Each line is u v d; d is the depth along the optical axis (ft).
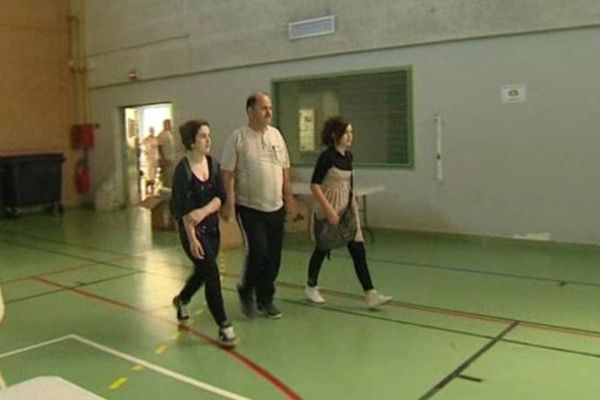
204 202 12.63
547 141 21.68
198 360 12.21
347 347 12.69
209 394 10.62
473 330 13.51
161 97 33.96
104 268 20.83
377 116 25.63
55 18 37.24
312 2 26.81
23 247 25.26
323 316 14.78
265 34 28.60
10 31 35.27
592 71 20.57
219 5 30.19
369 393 10.48
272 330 13.84
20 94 35.88
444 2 23.25
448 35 23.29
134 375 11.56
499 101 22.53
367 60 25.62
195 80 31.96
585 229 21.26
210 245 12.79
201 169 12.70
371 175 26.11
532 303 15.40
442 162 24.13
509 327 13.64
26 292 17.84
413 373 11.28
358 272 15.31
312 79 27.30
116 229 29.37
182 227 12.68
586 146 20.95
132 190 37.81
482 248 22.39
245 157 13.79
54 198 35.94
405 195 25.25
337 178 14.53
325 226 15.03
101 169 38.27
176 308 14.96
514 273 18.48
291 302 15.98
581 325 13.64
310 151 27.84
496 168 22.90
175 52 32.60
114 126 37.06
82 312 15.72
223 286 17.79
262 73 29.07
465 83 23.21
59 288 18.22
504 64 22.26
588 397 10.07
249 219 14.05
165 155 34.40
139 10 34.27
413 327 13.83
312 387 10.78
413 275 18.53
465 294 16.38
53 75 37.37
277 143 14.30
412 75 24.45
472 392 10.38
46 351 12.94
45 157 35.19
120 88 36.29
